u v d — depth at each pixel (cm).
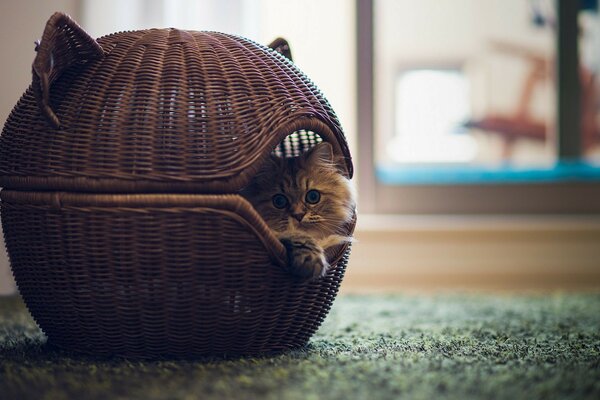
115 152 113
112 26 186
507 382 105
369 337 140
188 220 113
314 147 147
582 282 217
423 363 115
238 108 117
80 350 121
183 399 98
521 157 259
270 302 119
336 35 219
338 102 222
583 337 138
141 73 117
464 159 255
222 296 116
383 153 248
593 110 249
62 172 114
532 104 258
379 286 215
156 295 115
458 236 216
